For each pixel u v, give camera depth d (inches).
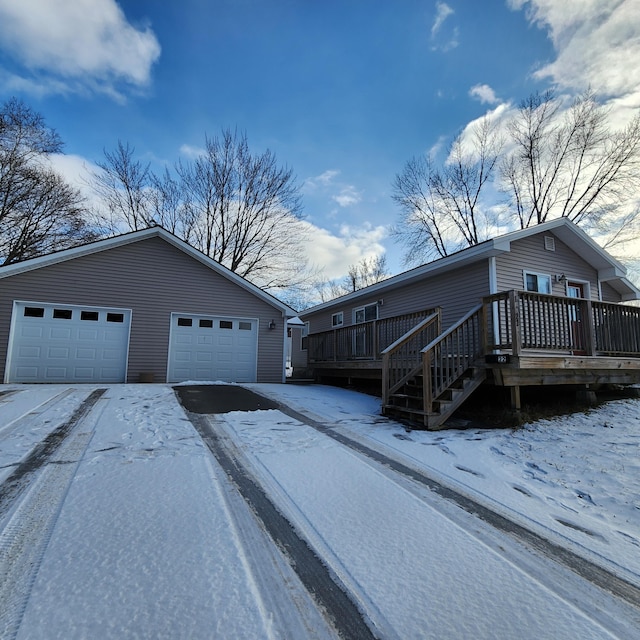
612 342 293.3
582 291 422.3
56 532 98.2
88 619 69.1
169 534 99.7
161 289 451.5
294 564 89.9
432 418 222.5
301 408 283.9
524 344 243.4
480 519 117.2
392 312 481.4
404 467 159.6
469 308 367.2
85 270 419.5
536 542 105.0
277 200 951.0
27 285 394.9
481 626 72.0
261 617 72.2
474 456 176.7
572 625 73.3
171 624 69.1
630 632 72.1
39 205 761.0
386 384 266.7
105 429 199.3
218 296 477.4
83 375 410.0
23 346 390.6
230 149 912.9
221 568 86.5
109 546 92.9
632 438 201.0
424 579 86.0
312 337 536.1
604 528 115.4
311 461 162.4
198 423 221.8
